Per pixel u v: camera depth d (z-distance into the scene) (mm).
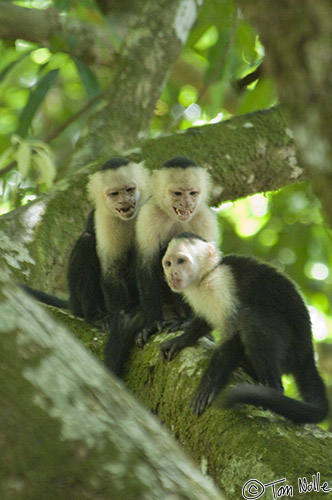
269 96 14078
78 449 3059
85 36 15312
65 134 20031
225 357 7672
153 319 9211
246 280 8414
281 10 2742
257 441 6457
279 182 13172
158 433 3338
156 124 19719
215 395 7320
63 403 3107
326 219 3008
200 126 13055
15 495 2961
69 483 3012
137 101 14266
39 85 14055
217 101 15195
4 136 17031
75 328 9930
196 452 7059
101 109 14273
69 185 12234
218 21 15195
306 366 8375
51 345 3197
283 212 17594
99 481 3039
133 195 10586
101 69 17938
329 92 2762
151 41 14469
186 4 14828
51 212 11766
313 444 6391
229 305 8156
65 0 15469
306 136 2885
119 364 8781
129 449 3156
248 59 15562
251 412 6898
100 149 13703
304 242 17250
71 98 21078
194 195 10164
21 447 2990
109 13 16547
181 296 9750
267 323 7938
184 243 8633
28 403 3039
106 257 10242
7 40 16531
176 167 10234
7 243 10961
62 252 11633
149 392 8242
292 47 2771
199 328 8406
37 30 15094
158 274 10016
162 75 14547
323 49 2727
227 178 12562
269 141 12898
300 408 6703
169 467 3217
